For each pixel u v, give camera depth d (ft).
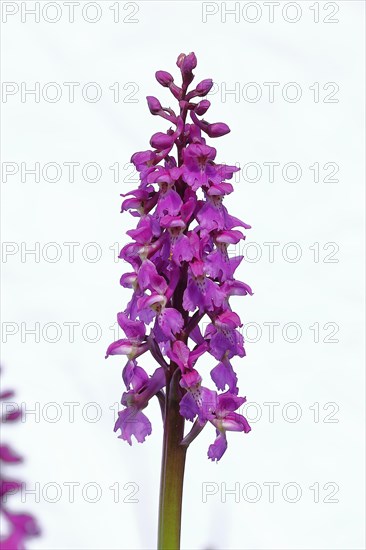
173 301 1.74
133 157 1.76
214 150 1.73
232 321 1.73
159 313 1.73
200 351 1.74
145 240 1.74
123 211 1.76
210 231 1.74
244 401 1.75
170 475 1.76
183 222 1.71
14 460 1.47
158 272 1.75
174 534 1.76
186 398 1.73
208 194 1.73
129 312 1.76
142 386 1.77
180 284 1.74
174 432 1.75
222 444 1.75
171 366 1.75
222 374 1.75
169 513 1.76
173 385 1.75
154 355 1.75
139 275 1.73
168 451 1.76
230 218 1.75
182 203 1.73
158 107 1.75
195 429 1.75
